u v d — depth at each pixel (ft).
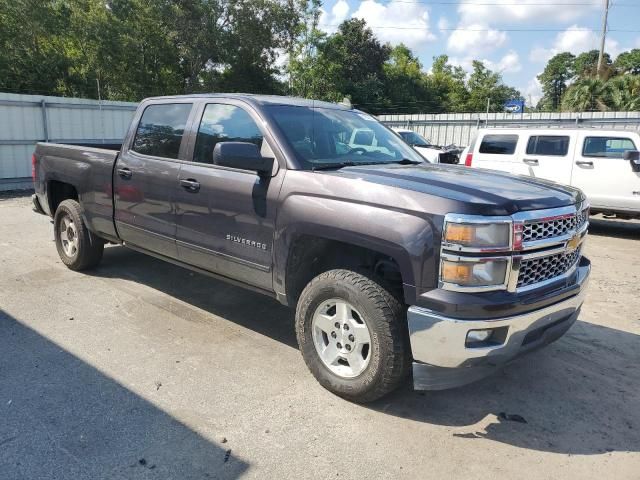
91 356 13.11
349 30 176.65
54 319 15.38
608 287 20.88
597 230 34.81
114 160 16.84
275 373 12.54
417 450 9.82
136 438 9.86
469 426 10.68
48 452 9.39
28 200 39.24
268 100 13.93
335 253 12.35
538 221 10.07
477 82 217.15
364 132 14.89
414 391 11.97
